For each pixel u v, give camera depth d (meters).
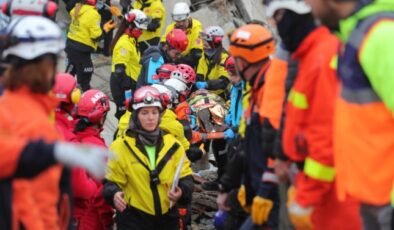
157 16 24.08
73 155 7.00
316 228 8.47
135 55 20.91
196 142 16.89
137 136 12.80
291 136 8.31
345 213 8.41
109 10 26.50
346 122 7.35
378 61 6.93
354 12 7.17
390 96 6.93
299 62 8.39
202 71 20.36
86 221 12.62
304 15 8.24
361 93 7.19
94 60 26.17
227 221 10.69
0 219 7.46
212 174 18.48
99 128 12.80
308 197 8.09
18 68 7.68
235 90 15.56
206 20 28.23
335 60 7.96
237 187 10.49
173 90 16.05
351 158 7.35
